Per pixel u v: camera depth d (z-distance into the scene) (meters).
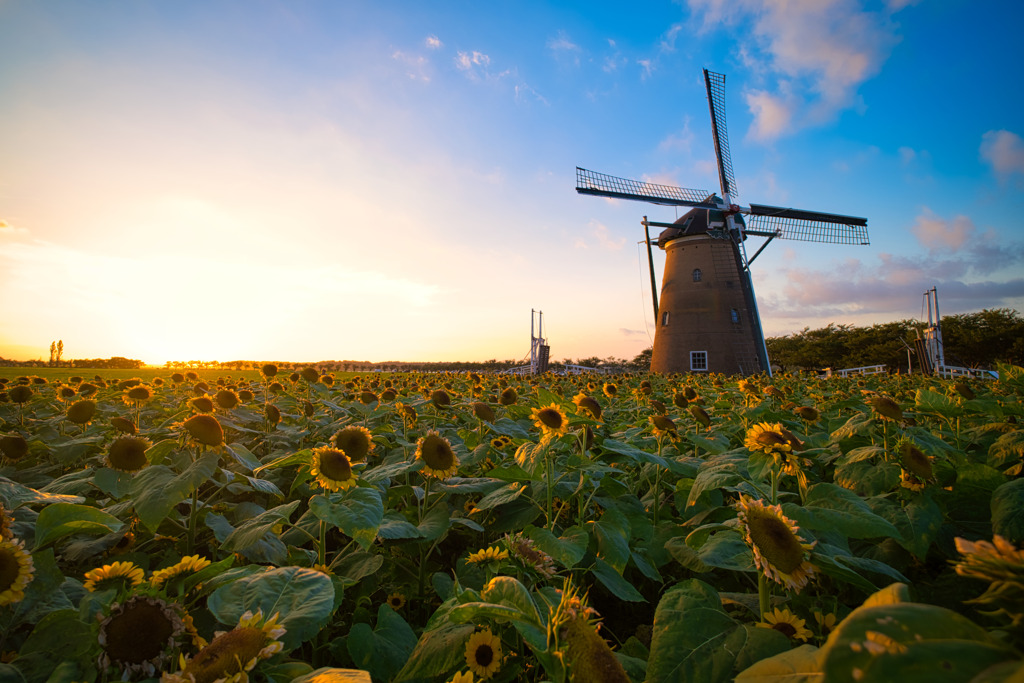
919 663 0.89
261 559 2.92
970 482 3.40
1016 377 6.19
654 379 20.47
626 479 4.97
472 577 3.08
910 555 3.05
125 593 1.78
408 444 4.94
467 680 2.00
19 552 1.78
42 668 1.84
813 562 2.13
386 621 2.64
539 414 3.83
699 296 39.81
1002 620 2.41
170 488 2.91
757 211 40.59
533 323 45.38
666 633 2.04
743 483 3.05
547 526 3.53
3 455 4.42
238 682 1.39
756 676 1.46
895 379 18.56
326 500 2.71
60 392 7.72
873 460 3.58
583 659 1.39
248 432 6.61
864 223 40.47
